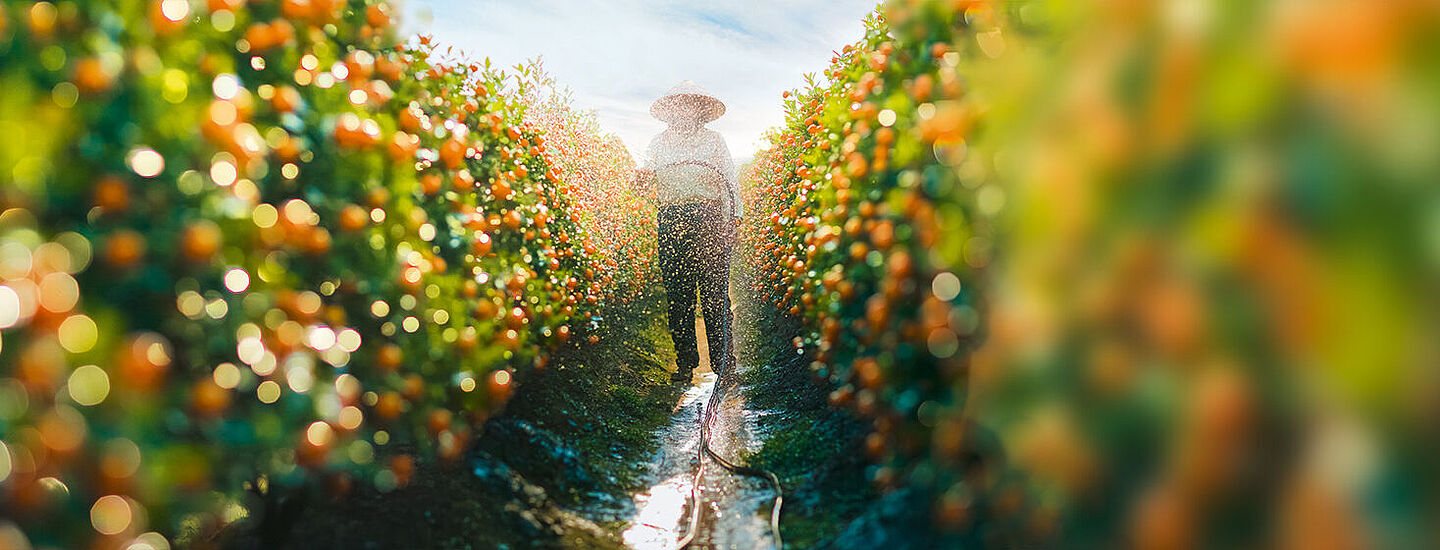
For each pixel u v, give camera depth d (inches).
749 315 583.2
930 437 135.0
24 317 68.4
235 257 101.0
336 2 154.1
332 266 129.9
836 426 243.3
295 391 101.8
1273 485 57.7
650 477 253.9
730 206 409.7
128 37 97.3
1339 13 55.2
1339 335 53.9
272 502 137.6
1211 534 60.5
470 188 183.2
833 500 197.0
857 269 160.7
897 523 144.1
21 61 85.6
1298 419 56.2
